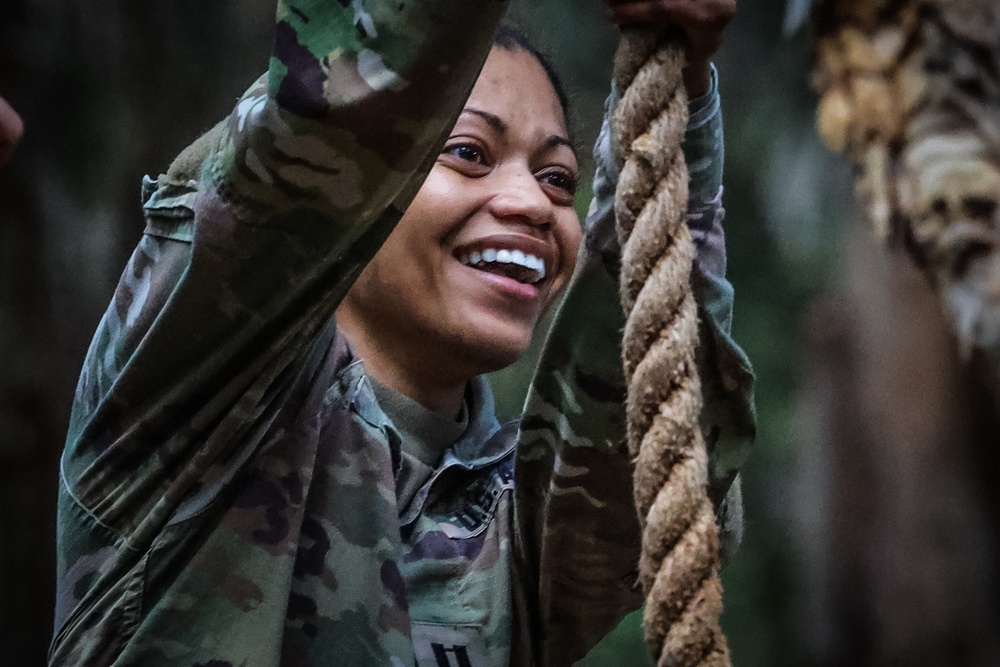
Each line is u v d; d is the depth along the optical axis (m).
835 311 17.38
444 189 3.77
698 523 2.93
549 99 3.98
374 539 3.58
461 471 3.99
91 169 14.53
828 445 17.47
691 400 3.00
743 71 17.53
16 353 13.92
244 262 3.33
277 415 3.55
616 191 3.15
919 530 16.88
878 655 17.20
